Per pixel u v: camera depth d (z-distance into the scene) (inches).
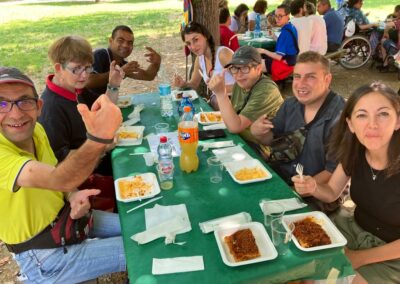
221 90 102.1
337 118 87.2
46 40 458.0
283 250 60.0
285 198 74.5
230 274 55.9
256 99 108.8
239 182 79.4
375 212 74.5
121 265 79.3
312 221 66.5
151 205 74.4
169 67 304.7
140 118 122.7
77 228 76.0
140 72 154.4
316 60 87.4
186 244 62.7
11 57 372.5
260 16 311.4
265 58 247.6
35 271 75.7
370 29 292.2
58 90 106.3
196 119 117.4
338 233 62.8
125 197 76.6
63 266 76.2
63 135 106.8
